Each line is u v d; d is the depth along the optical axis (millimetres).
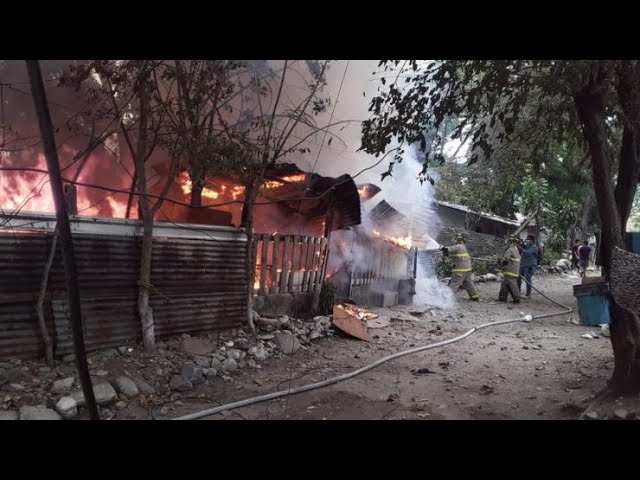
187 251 6215
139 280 5648
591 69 4039
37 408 4098
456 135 4941
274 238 7625
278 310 7777
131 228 5676
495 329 9172
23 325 4723
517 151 8336
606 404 4348
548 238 25000
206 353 5883
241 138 6199
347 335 7793
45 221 4941
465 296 14055
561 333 8797
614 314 4516
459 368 6285
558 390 5301
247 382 5457
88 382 2332
